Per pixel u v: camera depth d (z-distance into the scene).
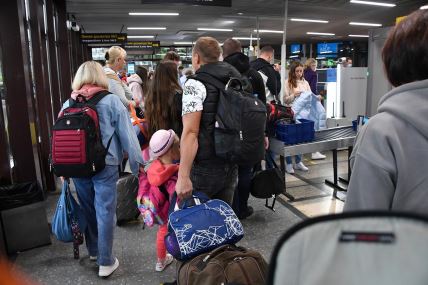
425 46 0.82
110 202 2.43
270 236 3.11
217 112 1.92
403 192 0.81
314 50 21.31
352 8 10.54
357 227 0.52
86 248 2.98
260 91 3.26
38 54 4.55
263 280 1.45
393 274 0.53
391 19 12.66
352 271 0.54
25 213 2.94
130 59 19.78
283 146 3.62
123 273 2.59
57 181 4.94
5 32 3.46
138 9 10.15
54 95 6.11
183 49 21.78
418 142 0.80
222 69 1.99
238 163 1.95
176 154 2.39
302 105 4.91
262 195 3.32
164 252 2.58
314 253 0.54
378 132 0.84
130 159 2.43
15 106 3.58
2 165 3.39
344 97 6.20
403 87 0.84
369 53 5.14
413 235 0.51
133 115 3.36
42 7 5.41
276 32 15.89
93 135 2.25
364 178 0.84
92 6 9.38
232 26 14.06
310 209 3.72
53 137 2.27
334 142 3.86
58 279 2.54
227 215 1.71
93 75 2.41
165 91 2.87
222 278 1.43
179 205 1.89
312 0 9.36
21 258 2.85
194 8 10.23
